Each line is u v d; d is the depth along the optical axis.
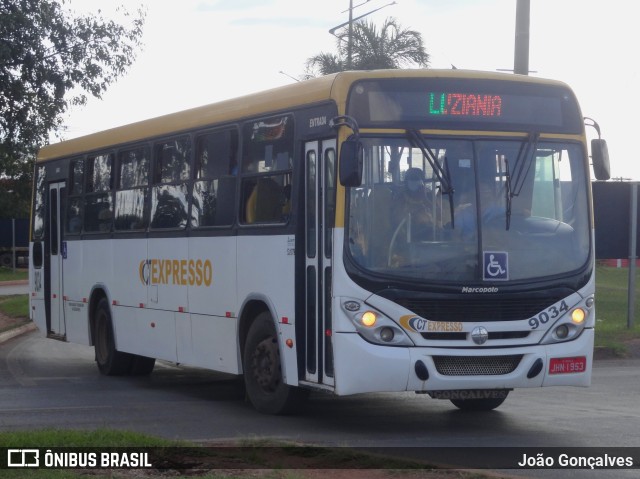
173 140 13.86
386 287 9.77
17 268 57.97
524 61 17.44
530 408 12.02
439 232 9.97
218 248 12.45
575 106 10.71
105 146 16.02
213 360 12.64
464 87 10.32
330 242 10.15
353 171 9.51
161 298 14.00
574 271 10.28
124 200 15.29
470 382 9.81
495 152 10.28
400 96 10.18
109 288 15.72
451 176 10.11
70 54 33.00
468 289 9.86
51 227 18.00
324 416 11.40
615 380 14.91
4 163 36.72
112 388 14.39
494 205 10.16
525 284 10.05
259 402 11.59
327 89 10.38
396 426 10.66
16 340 23.52
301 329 10.72
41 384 14.94
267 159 11.50
